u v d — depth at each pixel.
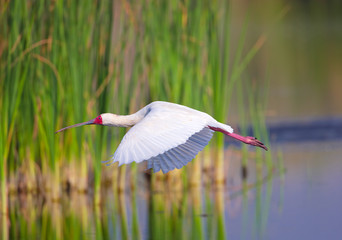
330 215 13.75
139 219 14.12
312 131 20.39
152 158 7.47
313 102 23.48
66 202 15.34
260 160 17.17
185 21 14.75
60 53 14.32
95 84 14.81
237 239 12.64
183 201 15.24
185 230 13.33
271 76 27.08
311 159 18.00
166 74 14.84
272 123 21.16
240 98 16.95
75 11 14.15
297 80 26.50
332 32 35.88
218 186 16.17
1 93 14.10
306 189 15.51
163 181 16.11
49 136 14.81
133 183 15.95
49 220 14.27
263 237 12.67
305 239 12.49
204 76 15.15
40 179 15.54
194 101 14.95
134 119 9.33
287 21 39.00
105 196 15.70
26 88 14.74
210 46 14.98
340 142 19.42
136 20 14.80
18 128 15.21
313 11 41.66
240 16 38.59
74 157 15.34
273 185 16.02
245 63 16.03
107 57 14.62
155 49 14.80
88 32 14.37
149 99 15.18
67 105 14.72
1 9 13.91
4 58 14.05
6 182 14.38
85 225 13.91
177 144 7.22
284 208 14.30
